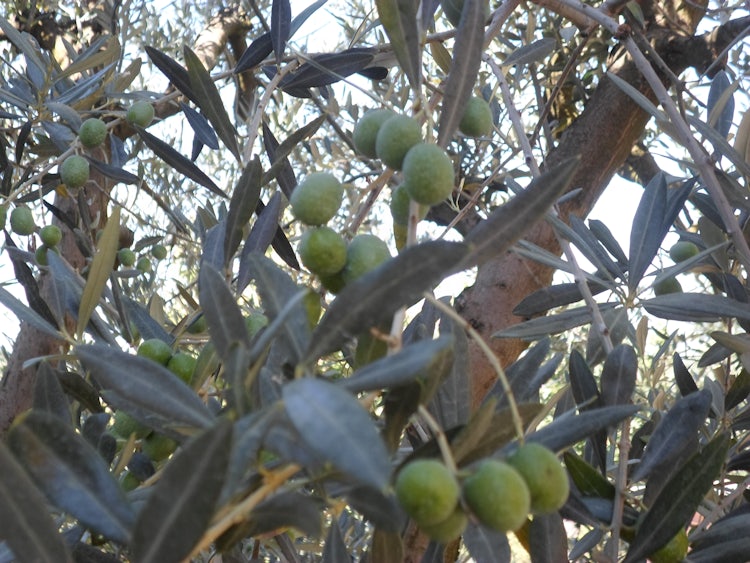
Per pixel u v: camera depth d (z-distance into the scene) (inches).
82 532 15.9
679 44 37.9
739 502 24.0
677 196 21.6
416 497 9.2
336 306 10.0
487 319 31.9
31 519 8.9
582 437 13.2
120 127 44.1
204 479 8.3
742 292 22.5
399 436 11.6
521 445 10.7
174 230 49.1
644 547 14.3
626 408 13.4
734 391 22.1
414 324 19.5
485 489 9.6
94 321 19.3
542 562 14.7
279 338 12.1
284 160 21.7
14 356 38.0
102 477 10.5
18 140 32.9
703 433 22.7
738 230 19.9
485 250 11.4
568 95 48.8
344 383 9.7
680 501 14.2
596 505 15.6
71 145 30.8
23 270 18.4
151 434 16.4
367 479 7.6
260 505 10.3
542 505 10.4
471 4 12.8
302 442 9.8
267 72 28.3
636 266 21.2
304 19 27.6
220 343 11.7
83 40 51.1
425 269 9.9
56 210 34.2
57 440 10.4
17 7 50.6
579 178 35.8
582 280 20.3
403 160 12.4
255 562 19.0
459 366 14.0
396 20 13.2
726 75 25.1
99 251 15.6
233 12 50.6
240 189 18.0
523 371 16.2
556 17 45.8
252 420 9.4
